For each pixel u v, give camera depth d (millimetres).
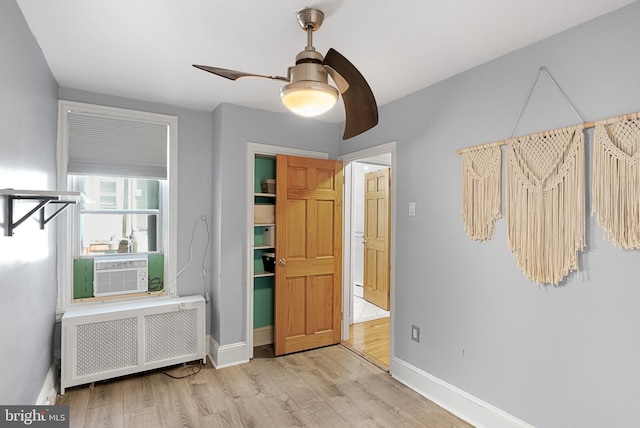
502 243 2119
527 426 1974
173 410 2352
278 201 3254
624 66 1623
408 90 2736
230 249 3109
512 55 2090
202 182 3314
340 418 2297
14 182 1624
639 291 1573
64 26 1850
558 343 1853
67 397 2482
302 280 3408
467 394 2303
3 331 1486
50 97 2432
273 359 3227
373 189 5223
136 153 3062
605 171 1668
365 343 3654
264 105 3158
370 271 5281
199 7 1674
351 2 1620
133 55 2197
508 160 2074
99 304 2889
